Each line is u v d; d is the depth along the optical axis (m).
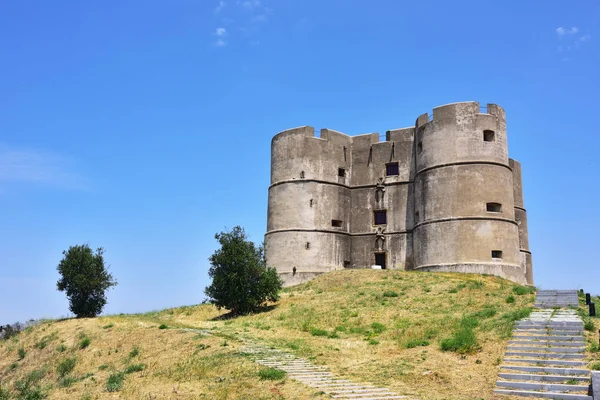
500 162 37.97
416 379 15.83
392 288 32.34
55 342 29.89
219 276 32.97
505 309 23.75
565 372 15.20
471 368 16.70
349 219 45.75
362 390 14.43
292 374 16.27
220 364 18.20
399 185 44.16
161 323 29.55
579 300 24.47
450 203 37.44
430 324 22.56
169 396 14.87
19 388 21.97
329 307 29.38
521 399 13.87
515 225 38.00
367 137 46.44
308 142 44.62
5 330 35.91
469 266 35.97
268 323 27.33
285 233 43.56
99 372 22.70
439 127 39.09
